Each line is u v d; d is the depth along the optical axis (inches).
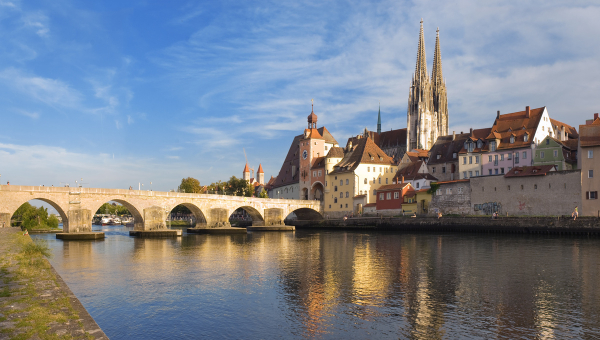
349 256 2245.3
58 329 666.8
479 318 1066.7
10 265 1255.5
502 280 1525.6
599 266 1807.3
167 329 1004.6
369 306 1181.7
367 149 6087.6
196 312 1140.5
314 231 5128.0
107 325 1036.5
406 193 4977.9
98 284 1513.3
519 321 1042.1
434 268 1798.7
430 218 4239.7
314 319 1071.0
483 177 4133.9
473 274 1648.6
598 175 3363.7
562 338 926.4
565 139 5241.1
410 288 1402.6
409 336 944.9
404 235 3841.0
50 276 1115.3
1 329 645.9
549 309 1142.3
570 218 3208.7
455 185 4394.7
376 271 1738.4
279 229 5260.8
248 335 962.1
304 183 6781.5
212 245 3041.3
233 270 1803.6
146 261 2118.6
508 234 3506.4
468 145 5007.4
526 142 4559.5
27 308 772.0
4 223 3405.5
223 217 4854.8
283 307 1181.1
